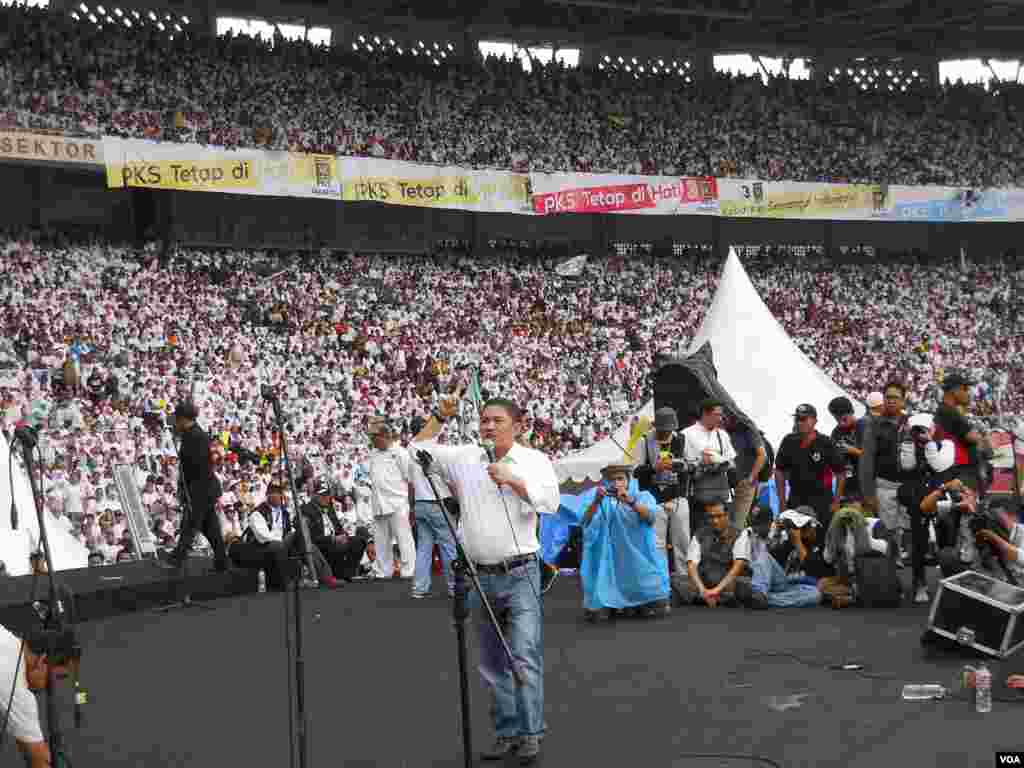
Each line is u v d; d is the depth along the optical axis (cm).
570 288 4012
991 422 3700
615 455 1866
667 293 4141
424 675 920
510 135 4144
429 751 691
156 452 2378
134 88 3434
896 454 1185
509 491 681
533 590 681
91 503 2019
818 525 1251
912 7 4944
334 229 4034
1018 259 4744
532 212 3828
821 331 4231
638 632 1075
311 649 1058
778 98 4672
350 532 2172
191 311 3194
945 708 724
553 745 688
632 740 687
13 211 3550
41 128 3048
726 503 1298
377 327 3444
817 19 4806
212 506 1485
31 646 620
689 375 1648
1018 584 979
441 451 699
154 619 1298
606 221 4597
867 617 1103
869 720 700
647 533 1164
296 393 2947
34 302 2927
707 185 4119
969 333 4406
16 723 618
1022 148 4734
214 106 3578
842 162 4538
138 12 3978
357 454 2745
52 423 2444
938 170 4619
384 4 4419
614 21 4872
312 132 3738
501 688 673
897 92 4850
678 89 4556
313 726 764
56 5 3731
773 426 1825
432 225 4272
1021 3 4778
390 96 3978
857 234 4906
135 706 849
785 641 987
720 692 803
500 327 3706
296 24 4394
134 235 3638
